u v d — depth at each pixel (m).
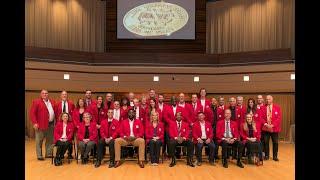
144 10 12.93
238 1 12.87
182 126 7.28
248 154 7.37
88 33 12.88
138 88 12.99
